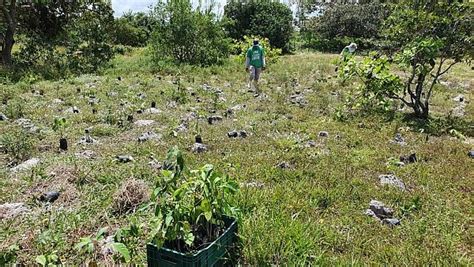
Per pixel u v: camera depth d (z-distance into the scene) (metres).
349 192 5.03
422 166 5.99
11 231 3.90
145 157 6.11
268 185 5.23
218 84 13.49
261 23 30.77
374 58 9.43
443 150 6.75
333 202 4.79
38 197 4.68
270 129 7.92
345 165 5.96
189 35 18.94
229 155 6.30
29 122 8.01
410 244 3.87
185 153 6.30
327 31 34.69
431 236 4.04
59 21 20.53
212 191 3.18
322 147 6.93
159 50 19.23
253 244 3.54
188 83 13.38
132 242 3.62
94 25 18.06
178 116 8.77
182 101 10.23
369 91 9.09
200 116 8.73
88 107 9.38
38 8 19.86
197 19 19.16
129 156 6.07
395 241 4.00
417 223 4.29
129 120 8.20
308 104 10.24
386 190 5.13
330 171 5.69
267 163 5.93
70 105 9.67
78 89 11.40
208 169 3.23
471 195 5.04
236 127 7.99
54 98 10.45
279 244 3.56
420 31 9.01
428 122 8.58
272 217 4.01
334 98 10.98
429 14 8.73
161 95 10.85
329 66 18.20
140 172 5.41
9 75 13.84
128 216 4.22
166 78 14.64
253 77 12.91
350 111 9.41
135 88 11.96
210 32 19.78
